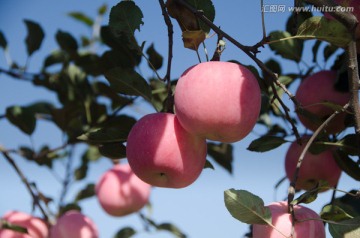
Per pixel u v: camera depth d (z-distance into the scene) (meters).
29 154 1.37
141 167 0.92
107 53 1.18
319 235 0.90
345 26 0.87
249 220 0.87
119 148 1.00
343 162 1.03
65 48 1.38
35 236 1.27
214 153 1.34
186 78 0.89
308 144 0.92
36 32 1.42
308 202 0.90
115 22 0.99
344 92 1.06
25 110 1.39
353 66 0.89
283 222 0.89
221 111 0.87
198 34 0.92
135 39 0.98
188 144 0.91
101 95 1.38
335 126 1.05
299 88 1.10
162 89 1.22
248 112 0.88
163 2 0.96
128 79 1.03
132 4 0.99
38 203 1.29
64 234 1.27
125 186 1.50
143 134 0.91
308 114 0.98
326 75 1.08
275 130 1.16
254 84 0.89
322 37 0.89
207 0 0.98
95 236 1.31
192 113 0.88
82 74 1.37
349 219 0.88
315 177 1.09
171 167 0.91
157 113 0.93
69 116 1.38
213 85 0.87
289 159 1.11
